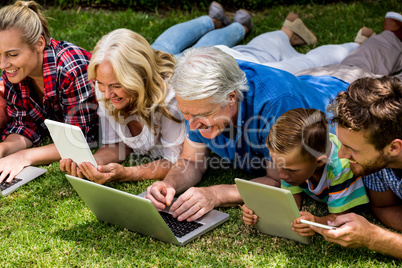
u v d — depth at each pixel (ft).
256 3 18.16
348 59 12.89
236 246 8.12
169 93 9.69
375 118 6.63
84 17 16.90
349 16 16.46
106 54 8.86
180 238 8.16
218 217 8.72
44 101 11.01
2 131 11.97
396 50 13.10
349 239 7.10
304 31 14.64
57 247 8.22
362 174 7.38
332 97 9.77
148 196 8.78
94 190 8.05
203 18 14.67
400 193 7.98
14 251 8.10
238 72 8.02
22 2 10.21
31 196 9.76
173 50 13.85
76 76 10.55
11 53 9.89
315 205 9.17
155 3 18.11
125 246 8.16
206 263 7.72
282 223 7.88
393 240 7.21
